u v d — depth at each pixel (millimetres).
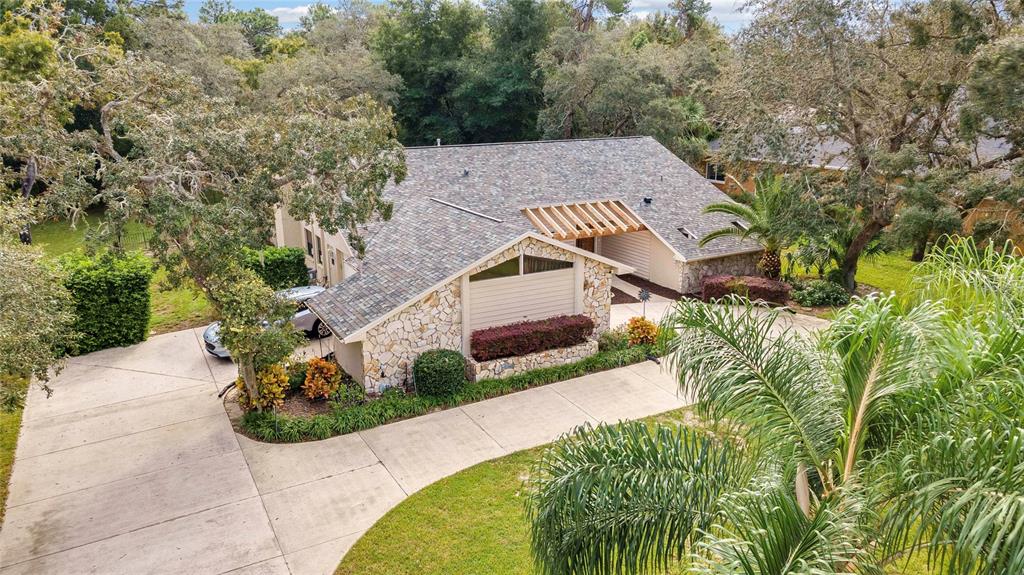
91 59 17812
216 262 13469
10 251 9695
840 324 6398
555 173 26094
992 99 17734
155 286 25422
